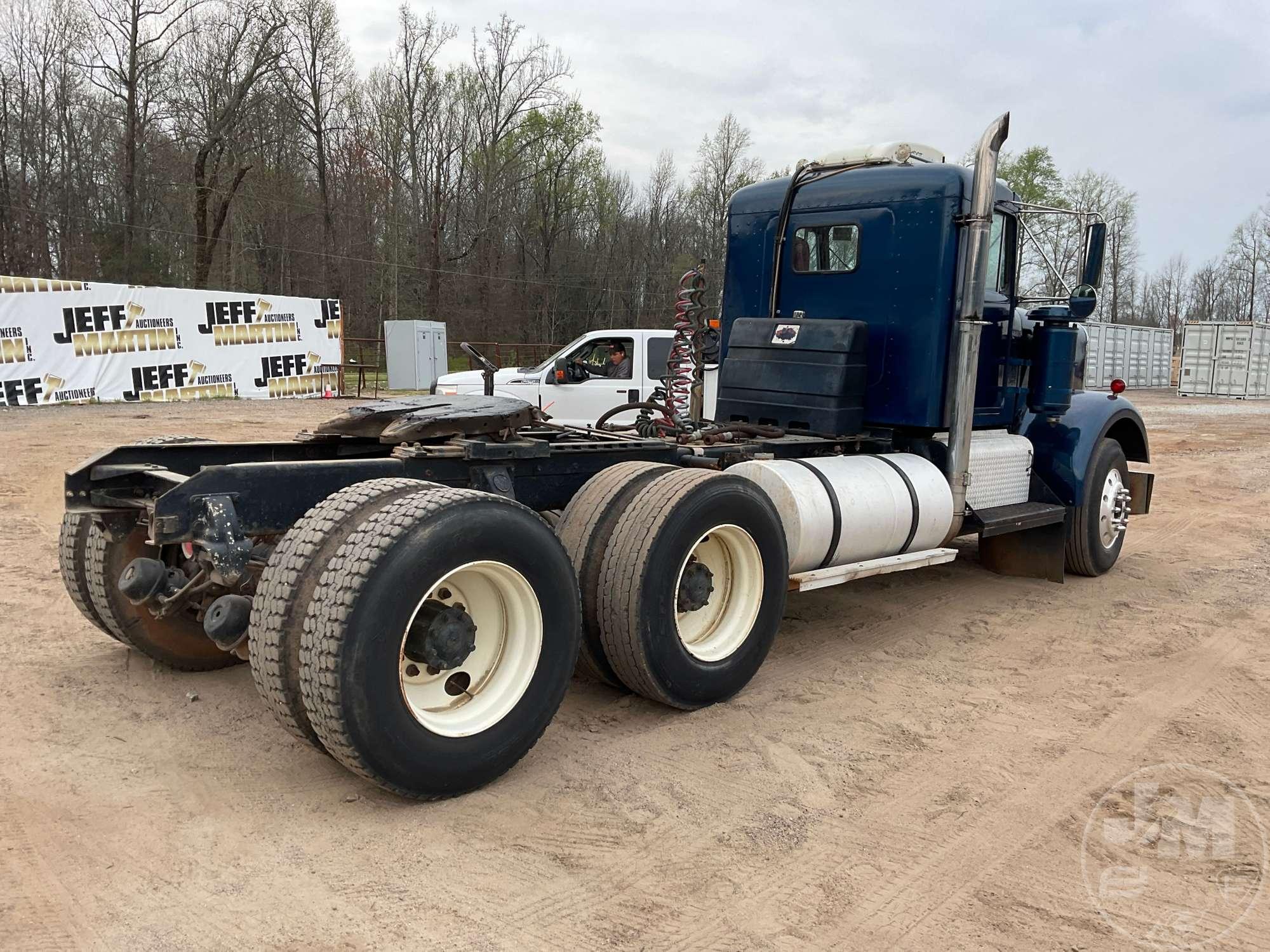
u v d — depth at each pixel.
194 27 38.94
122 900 2.71
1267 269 64.50
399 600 3.03
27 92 38.72
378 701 3.00
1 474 10.38
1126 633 5.75
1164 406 28.09
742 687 4.46
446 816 3.26
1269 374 33.31
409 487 3.37
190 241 41.66
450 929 2.62
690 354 6.11
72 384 19.66
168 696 4.29
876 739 4.06
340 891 2.78
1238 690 4.77
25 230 37.72
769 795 3.50
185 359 21.39
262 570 3.67
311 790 3.42
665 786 3.55
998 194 6.06
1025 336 6.64
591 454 4.64
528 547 3.45
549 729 4.06
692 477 4.14
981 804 3.48
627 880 2.90
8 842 3.01
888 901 2.83
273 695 3.11
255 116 40.28
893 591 6.75
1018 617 6.11
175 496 3.25
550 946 2.55
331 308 24.14
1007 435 6.61
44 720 3.98
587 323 51.81
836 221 6.07
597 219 53.19
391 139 46.91
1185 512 10.48
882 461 5.48
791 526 4.75
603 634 4.00
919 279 5.72
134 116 38.41
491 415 4.31
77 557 4.32
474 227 49.53
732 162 51.28
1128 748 4.01
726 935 2.64
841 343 5.70
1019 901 2.85
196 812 3.24
